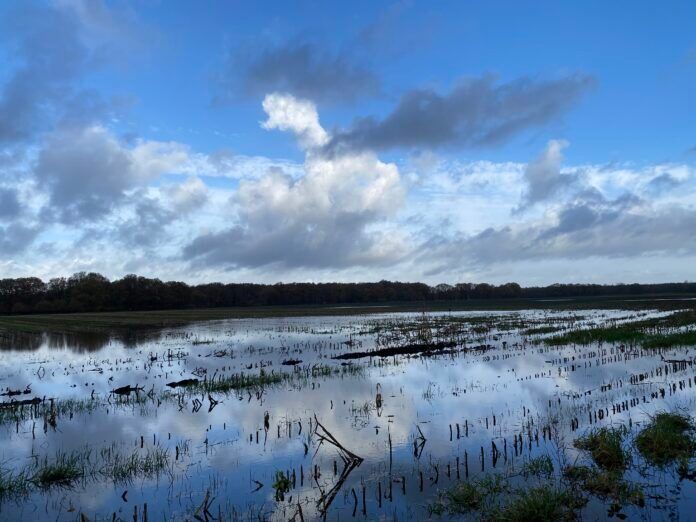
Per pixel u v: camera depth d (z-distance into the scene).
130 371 30.27
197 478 12.42
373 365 29.09
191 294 167.12
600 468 12.00
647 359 27.75
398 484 11.55
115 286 149.12
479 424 16.05
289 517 10.16
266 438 15.38
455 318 69.50
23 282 154.12
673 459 12.44
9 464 13.71
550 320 60.50
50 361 36.28
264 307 158.62
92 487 12.05
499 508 9.98
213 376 26.27
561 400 18.91
